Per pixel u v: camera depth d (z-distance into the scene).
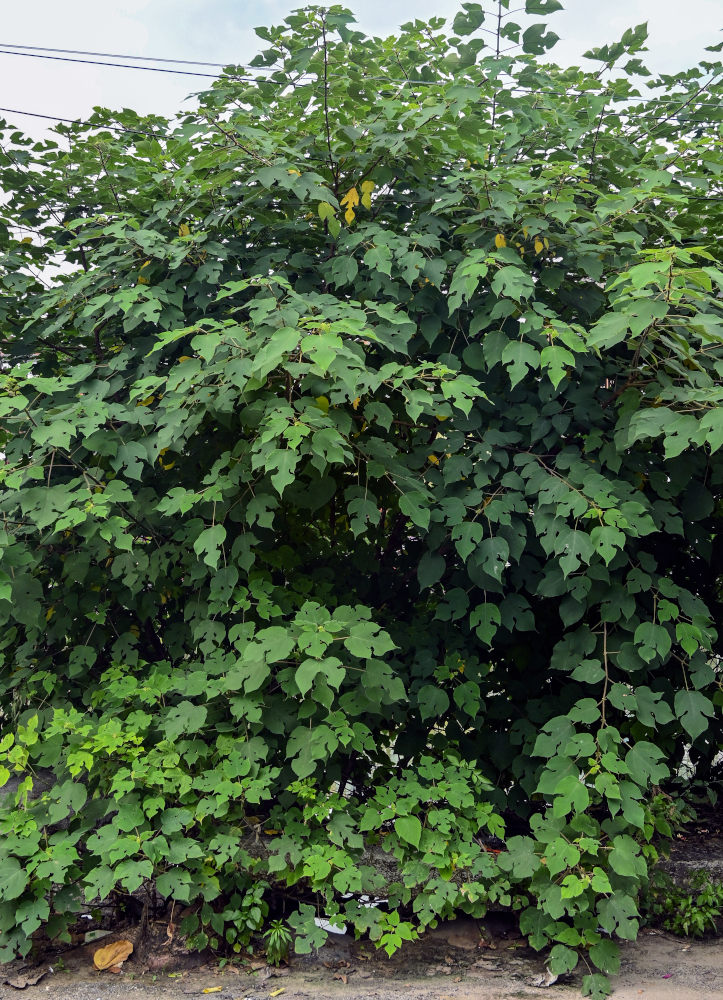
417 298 4.18
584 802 3.58
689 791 5.12
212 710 4.08
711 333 3.29
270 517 3.87
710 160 4.58
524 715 4.48
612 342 3.58
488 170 4.22
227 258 4.45
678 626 3.88
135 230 4.52
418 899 3.69
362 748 3.82
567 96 4.98
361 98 4.61
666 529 3.98
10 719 4.76
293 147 4.31
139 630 4.88
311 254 4.54
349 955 3.82
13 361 4.93
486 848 4.07
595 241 4.29
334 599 4.43
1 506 3.91
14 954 3.60
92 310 4.03
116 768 3.91
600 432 4.03
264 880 3.82
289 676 3.83
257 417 3.81
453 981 3.56
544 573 4.19
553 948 3.53
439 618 4.20
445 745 4.37
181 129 4.14
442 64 4.90
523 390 4.21
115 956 3.71
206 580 4.43
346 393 3.73
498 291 3.69
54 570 4.66
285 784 4.16
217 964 3.69
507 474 4.01
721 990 3.47
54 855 3.55
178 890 3.46
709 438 3.22
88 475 4.04
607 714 4.35
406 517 4.71
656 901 4.14
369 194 4.26
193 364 3.72
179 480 4.50
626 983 3.55
